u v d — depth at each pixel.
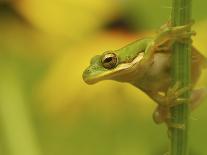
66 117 0.44
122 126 0.44
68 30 0.45
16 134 0.37
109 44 0.46
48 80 0.44
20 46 0.44
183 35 0.27
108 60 0.30
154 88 0.30
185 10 0.27
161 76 0.30
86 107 0.45
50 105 0.44
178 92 0.28
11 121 0.37
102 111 0.45
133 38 0.47
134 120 0.44
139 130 0.44
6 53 0.43
